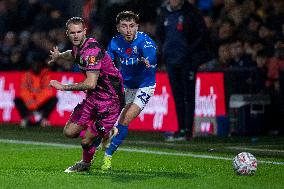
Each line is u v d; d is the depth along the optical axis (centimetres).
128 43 2498
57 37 4769
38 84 4606
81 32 2202
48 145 3366
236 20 4116
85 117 2278
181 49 3591
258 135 3897
